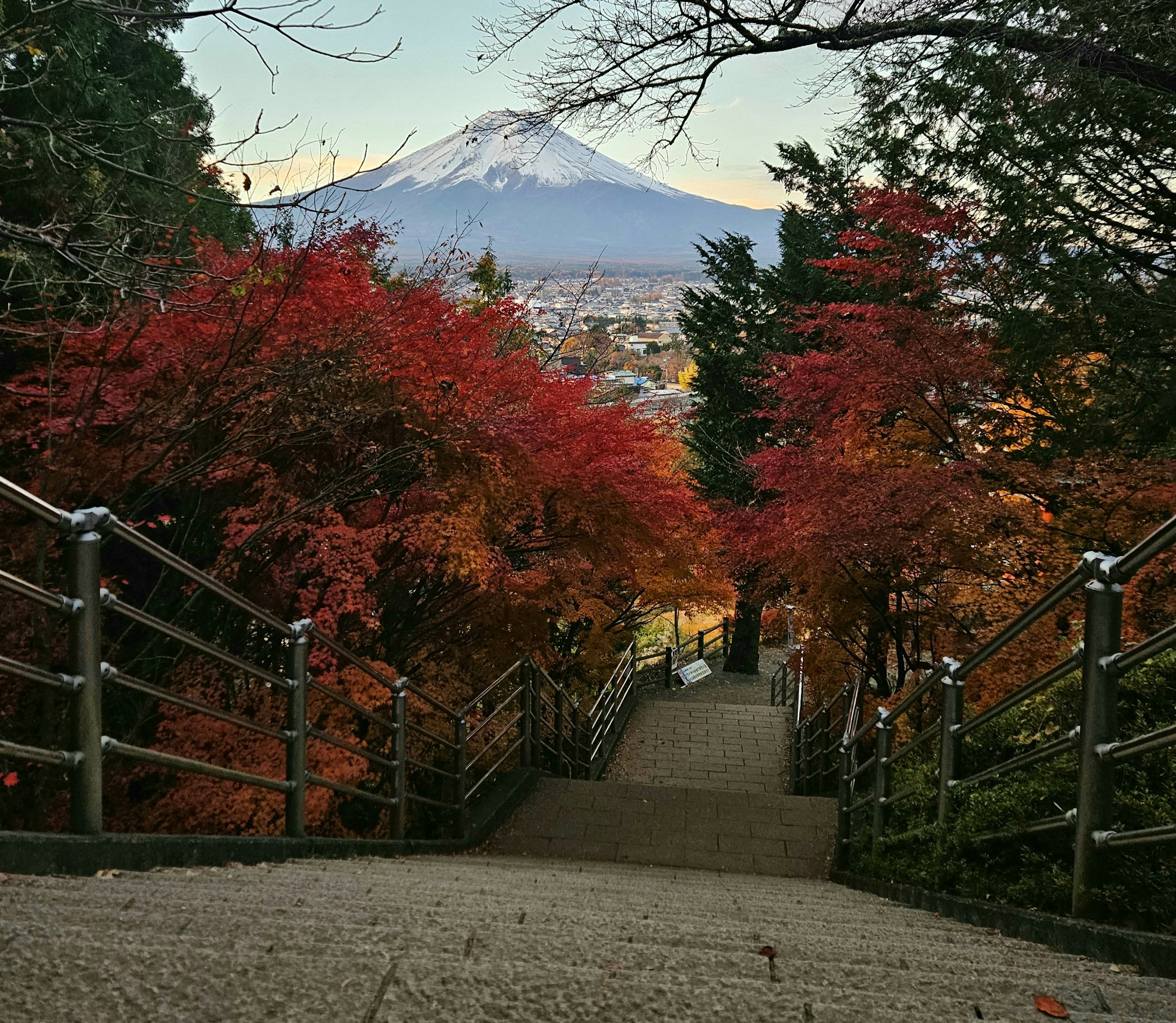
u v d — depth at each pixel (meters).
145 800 5.83
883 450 10.27
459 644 9.62
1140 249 8.78
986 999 1.89
